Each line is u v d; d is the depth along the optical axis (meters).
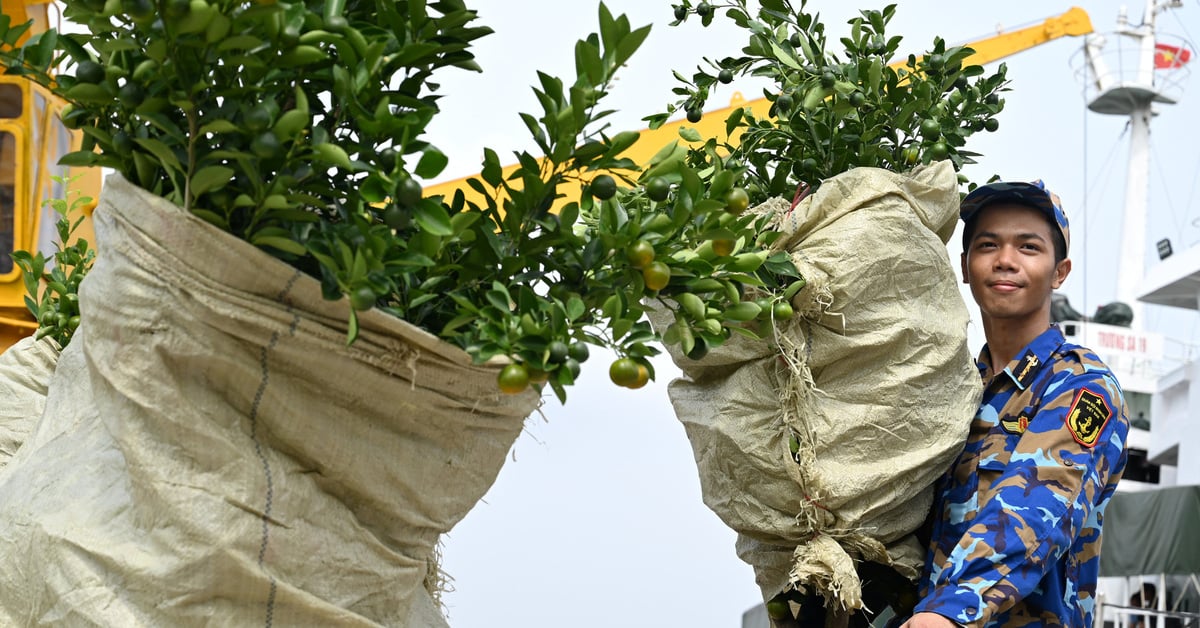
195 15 1.68
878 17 3.15
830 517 2.76
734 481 2.86
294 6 1.79
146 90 1.84
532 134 1.96
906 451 2.78
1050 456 2.75
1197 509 12.37
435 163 1.77
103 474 2.00
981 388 2.91
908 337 2.76
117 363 1.89
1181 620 14.98
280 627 1.92
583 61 1.88
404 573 2.07
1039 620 2.84
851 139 3.04
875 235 2.76
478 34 2.07
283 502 1.92
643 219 2.14
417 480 2.04
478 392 2.03
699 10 3.17
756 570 3.01
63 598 1.91
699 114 3.22
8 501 2.04
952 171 2.91
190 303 1.85
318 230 1.92
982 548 2.62
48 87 1.97
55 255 3.21
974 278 3.07
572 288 2.07
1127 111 22.12
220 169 1.78
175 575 1.87
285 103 1.96
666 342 2.12
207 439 1.89
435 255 1.91
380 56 1.83
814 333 2.78
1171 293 18.42
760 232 2.65
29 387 3.09
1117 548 13.02
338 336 1.90
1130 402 19.72
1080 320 20.95
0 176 5.84
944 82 3.15
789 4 3.20
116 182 1.90
